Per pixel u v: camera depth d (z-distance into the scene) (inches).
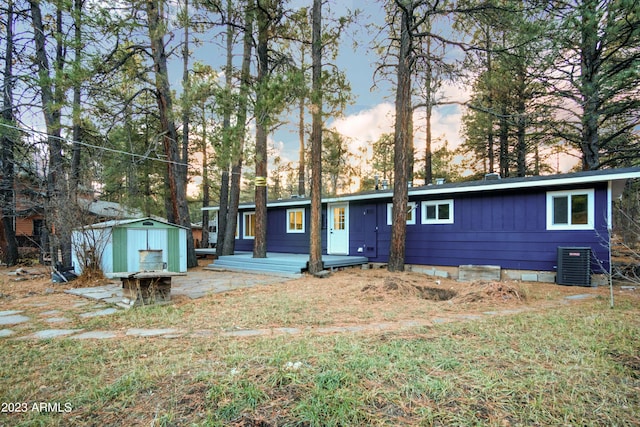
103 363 117.6
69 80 297.6
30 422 81.1
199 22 350.0
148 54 403.5
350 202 455.8
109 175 451.5
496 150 642.8
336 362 109.3
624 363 108.0
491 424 76.4
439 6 346.9
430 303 212.2
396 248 369.4
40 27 416.5
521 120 446.9
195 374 103.3
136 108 426.6
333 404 84.0
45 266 441.4
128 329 161.8
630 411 80.8
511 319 165.6
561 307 196.9
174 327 164.4
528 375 99.5
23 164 414.3
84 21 307.0
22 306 217.2
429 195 385.4
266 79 299.7
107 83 367.2
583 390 90.4
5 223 497.7
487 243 345.4
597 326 149.2
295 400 86.5
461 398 87.3
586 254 280.5
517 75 455.2
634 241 277.7
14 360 121.5
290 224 532.1
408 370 103.3
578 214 298.2
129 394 92.7
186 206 453.7
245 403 85.3
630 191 340.5
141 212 517.0
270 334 150.2
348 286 278.7
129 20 339.6
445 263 371.9
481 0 331.9
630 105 406.3
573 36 364.8
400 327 156.6
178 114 341.7
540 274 313.1
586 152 436.1
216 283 304.5
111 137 517.7
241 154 312.8
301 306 206.4
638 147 463.5
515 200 331.3
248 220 597.6
